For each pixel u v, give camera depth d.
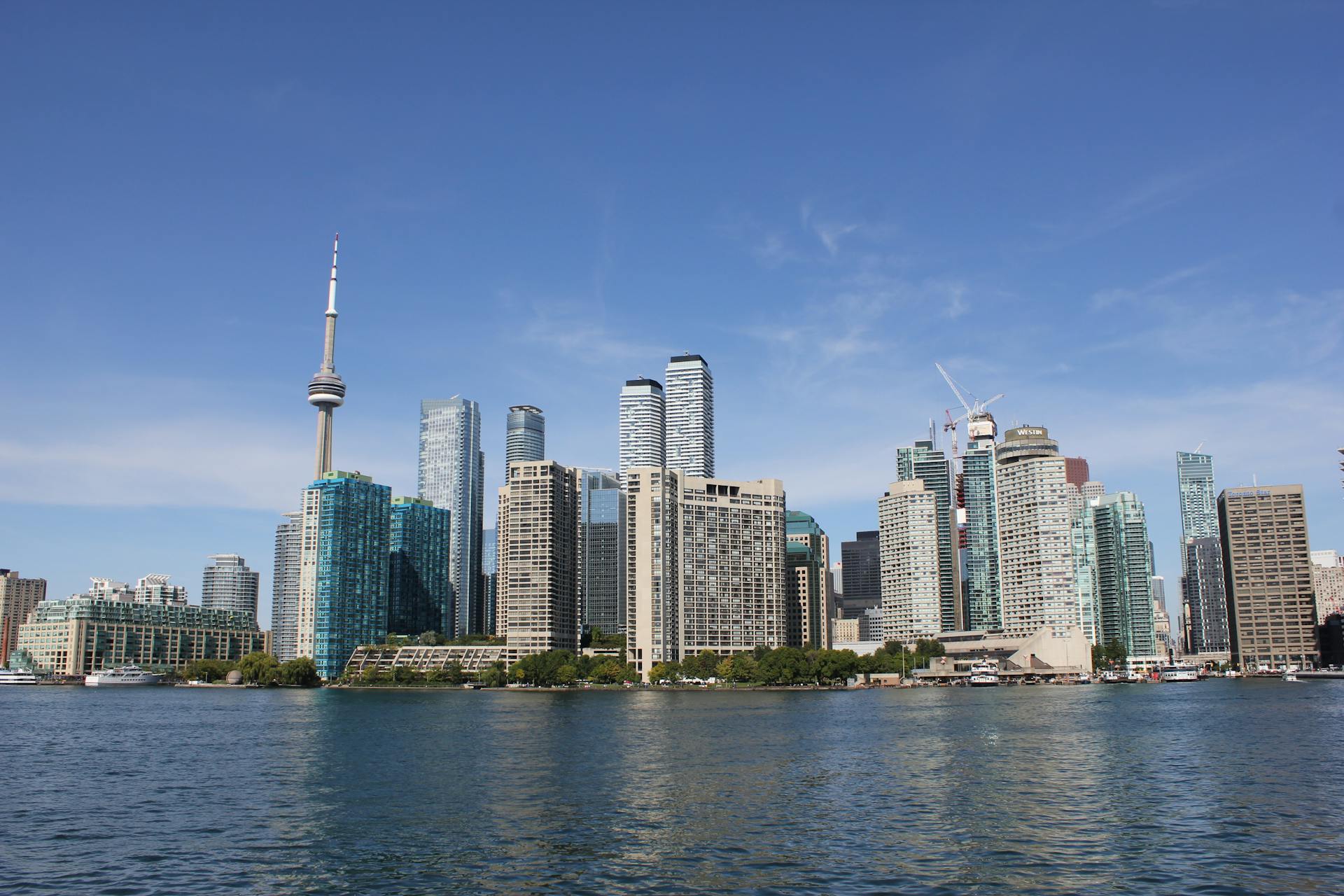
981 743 195.00
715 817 115.88
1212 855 94.88
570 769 159.00
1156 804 122.19
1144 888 83.88
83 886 86.88
